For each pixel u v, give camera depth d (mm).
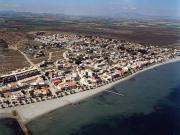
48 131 166125
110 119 184500
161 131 169000
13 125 172000
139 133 166000
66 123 177000
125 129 170875
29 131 165375
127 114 192875
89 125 175250
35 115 186375
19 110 193125
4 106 197750
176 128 172500
